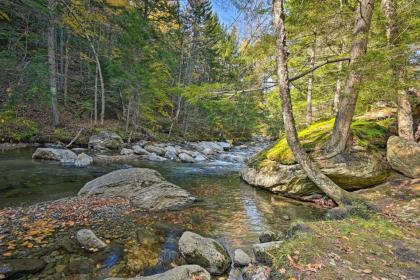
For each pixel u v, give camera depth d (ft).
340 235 14.79
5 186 27.37
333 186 22.30
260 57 29.45
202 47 88.79
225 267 13.87
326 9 23.61
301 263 11.94
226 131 108.88
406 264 11.87
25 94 49.70
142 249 15.53
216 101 33.19
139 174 26.96
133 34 61.46
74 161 41.60
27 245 15.01
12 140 49.26
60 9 60.34
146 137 72.02
